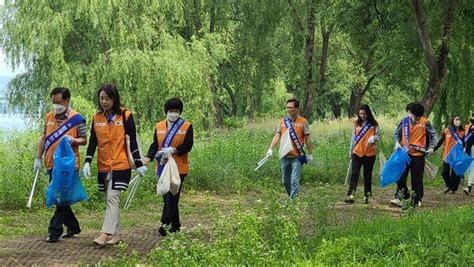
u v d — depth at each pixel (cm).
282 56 3716
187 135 1009
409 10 2230
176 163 1012
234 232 834
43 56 2727
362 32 2344
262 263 722
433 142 1443
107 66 2739
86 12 2697
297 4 3325
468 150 1820
